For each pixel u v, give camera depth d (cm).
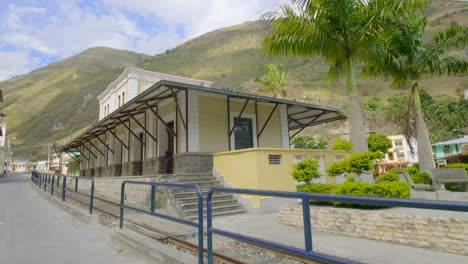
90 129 1781
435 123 3638
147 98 1152
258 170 869
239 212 867
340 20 805
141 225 604
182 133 1155
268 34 838
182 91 1185
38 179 1983
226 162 1020
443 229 429
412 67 1053
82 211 802
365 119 4766
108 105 2944
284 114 1503
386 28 834
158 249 414
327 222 590
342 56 859
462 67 1031
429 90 6538
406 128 1139
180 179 958
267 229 621
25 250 489
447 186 1010
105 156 2230
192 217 773
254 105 1393
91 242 544
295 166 760
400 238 476
